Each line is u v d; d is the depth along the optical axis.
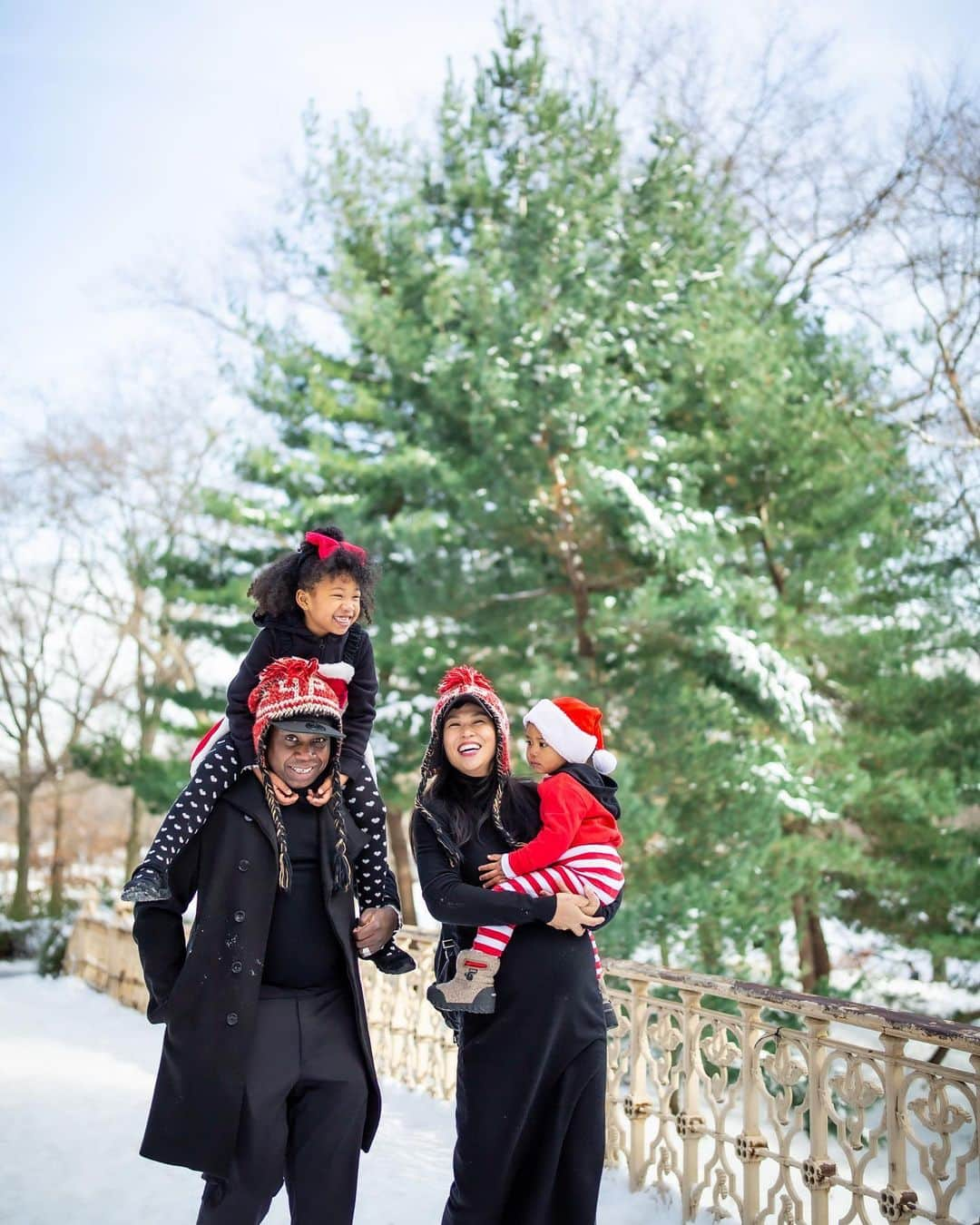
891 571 14.47
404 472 13.70
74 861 35.47
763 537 14.38
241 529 19.36
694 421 14.32
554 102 14.08
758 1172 4.20
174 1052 3.08
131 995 11.79
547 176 13.62
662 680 11.78
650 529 11.68
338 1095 3.17
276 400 17.05
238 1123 3.04
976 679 14.06
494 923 3.24
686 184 14.95
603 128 14.17
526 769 12.11
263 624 3.56
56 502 28.86
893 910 13.73
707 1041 4.53
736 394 13.81
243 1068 3.06
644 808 10.89
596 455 12.03
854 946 15.35
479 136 14.64
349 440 17.23
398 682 14.43
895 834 13.73
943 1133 3.45
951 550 14.71
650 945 11.33
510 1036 3.29
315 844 3.29
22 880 30.34
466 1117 3.33
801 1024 12.88
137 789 18.11
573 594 12.98
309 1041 3.18
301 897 3.25
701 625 11.53
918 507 14.79
